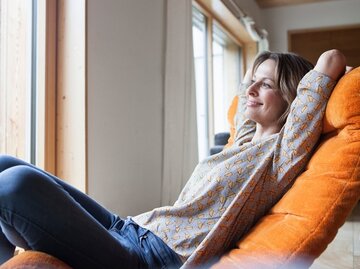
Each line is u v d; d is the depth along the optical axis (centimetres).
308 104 90
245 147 100
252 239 81
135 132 220
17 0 187
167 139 247
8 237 78
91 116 184
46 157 180
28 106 184
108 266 81
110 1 198
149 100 236
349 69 92
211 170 100
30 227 71
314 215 77
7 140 187
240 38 502
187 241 91
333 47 511
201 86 379
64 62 184
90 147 183
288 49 525
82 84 180
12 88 187
